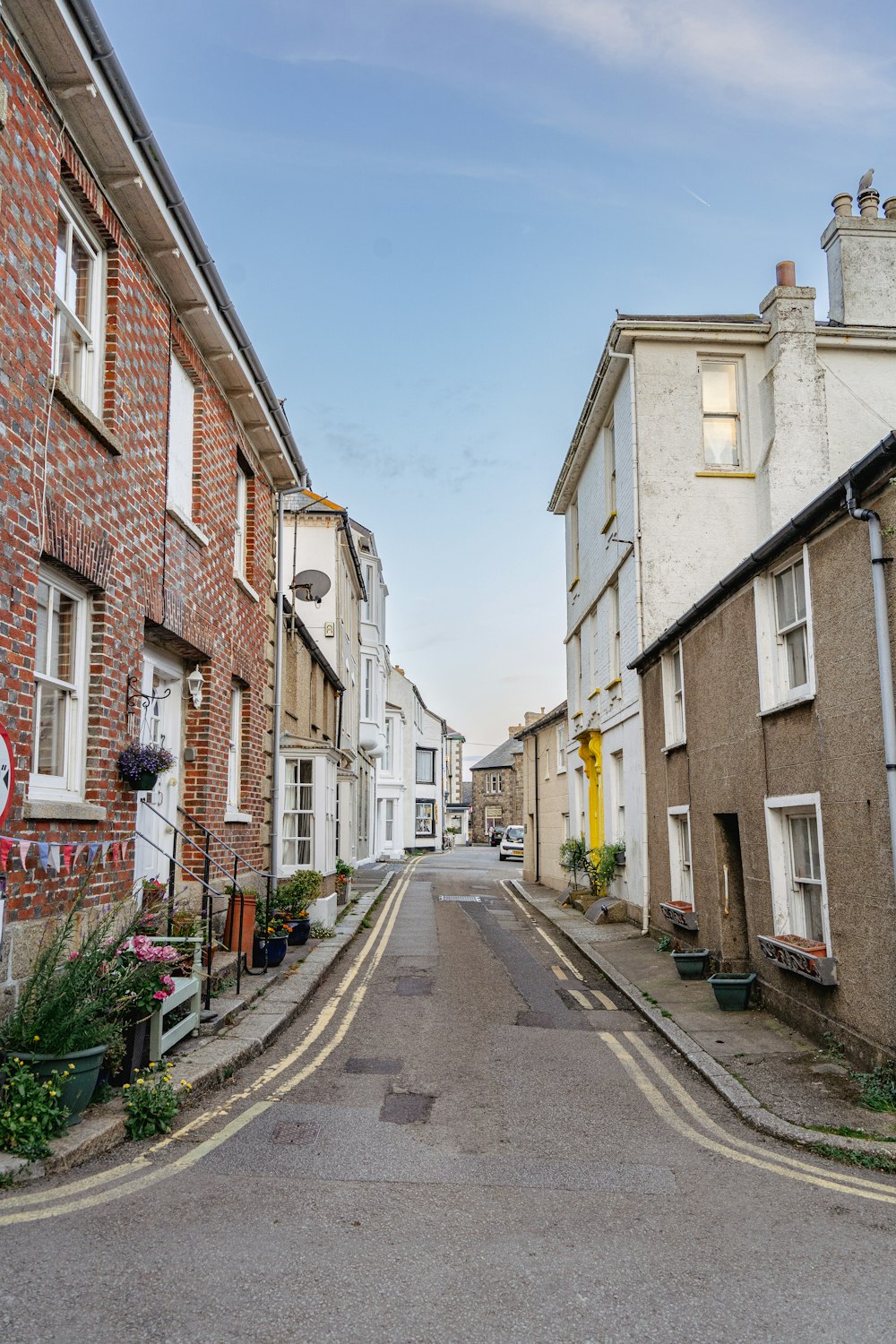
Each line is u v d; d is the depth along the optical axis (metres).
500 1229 4.95
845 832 8.34
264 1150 6.03
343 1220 4.96
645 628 17.38
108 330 8.80
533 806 31.84
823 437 17.61
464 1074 8.16
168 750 10.20
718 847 12.29
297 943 14.63
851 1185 5.81
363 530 36.53
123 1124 6.12
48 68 7.27
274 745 15.41
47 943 6.86
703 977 12.47
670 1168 6.03
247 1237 4.68
